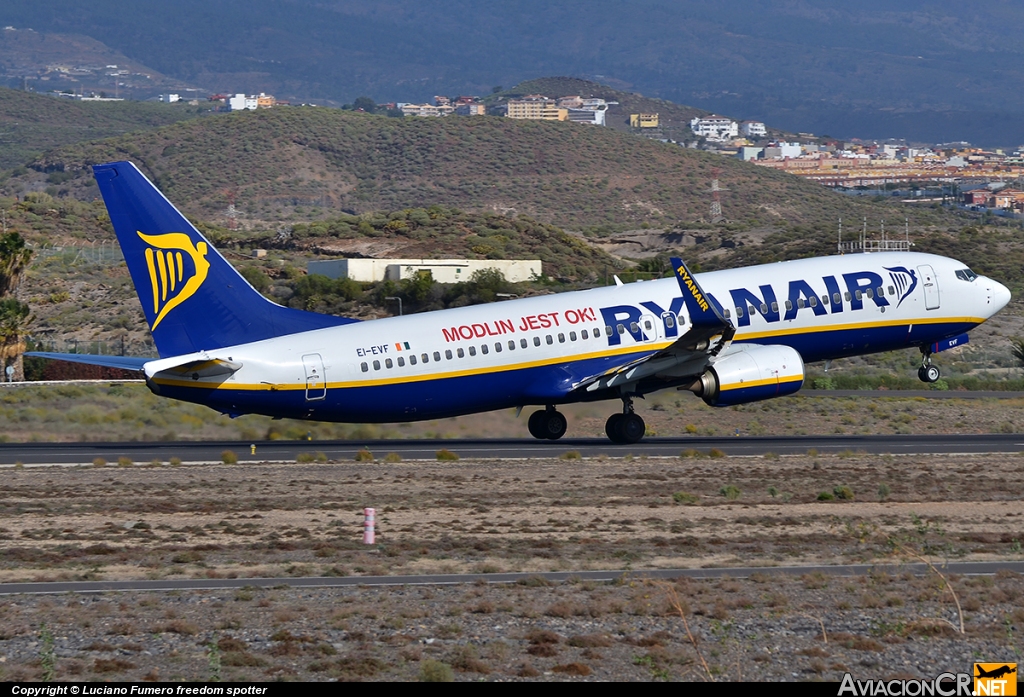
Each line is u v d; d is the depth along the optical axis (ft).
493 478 450.30
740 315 561.84
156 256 494.59
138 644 223.92
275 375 501.15
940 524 352.69
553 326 541.75
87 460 517.96
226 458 503.20
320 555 309.01
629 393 553.23
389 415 523.29
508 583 274.98
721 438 627.87
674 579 276.62
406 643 224.94
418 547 318.65
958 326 612.70
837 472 467.11
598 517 365.61
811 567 294.25
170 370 484.74
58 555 309.83
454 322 528.63
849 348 590.55
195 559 303.27
